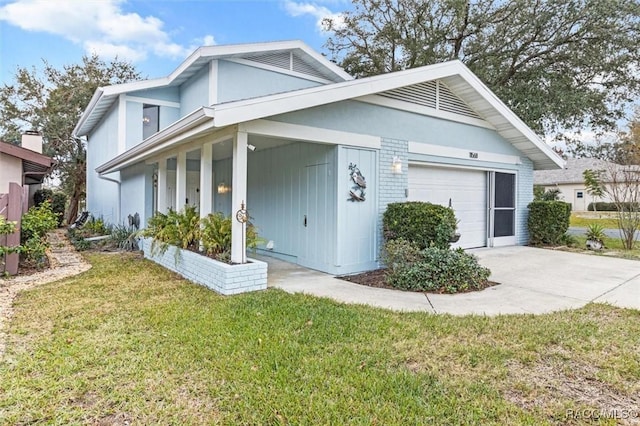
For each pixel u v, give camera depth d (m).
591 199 27.62
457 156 8.57
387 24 16.88
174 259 6.82
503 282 5.95
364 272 6.80
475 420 2.29
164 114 11.51
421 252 5.84
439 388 2.64
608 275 6.45
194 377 2.81
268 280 6.11
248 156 9.21
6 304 4.69
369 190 6.96
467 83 8.02
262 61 10.73
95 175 15.48
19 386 2.67
